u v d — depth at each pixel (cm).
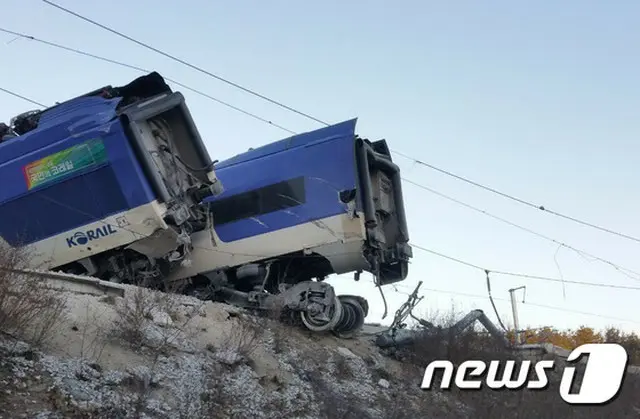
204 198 1462
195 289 1524
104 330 884
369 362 1352
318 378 1110
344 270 1425
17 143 1358
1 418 597
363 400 1114
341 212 1408
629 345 2614
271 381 997
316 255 1445
